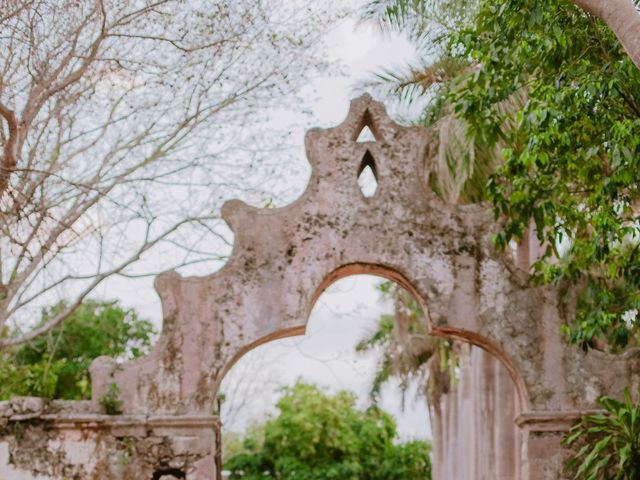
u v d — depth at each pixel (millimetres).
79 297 11758
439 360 25172
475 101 10656
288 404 33625
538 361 11047
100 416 10742
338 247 11258
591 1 8797
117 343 19625
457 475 26078
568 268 10961
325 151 11523
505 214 10977
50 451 10742
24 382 16578
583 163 10695
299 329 11109
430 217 11367
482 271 11250
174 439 10789
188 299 11117
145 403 10875
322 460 33156
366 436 33750
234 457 33469
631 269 10758
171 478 10695
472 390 22812
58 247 11164
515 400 17031
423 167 11539
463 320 11133
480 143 13961
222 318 11078
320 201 11375
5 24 11055
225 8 11859
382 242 11281
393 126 11617
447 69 15211
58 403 10883
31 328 13836
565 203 11078
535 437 10867
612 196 10617
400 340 23391
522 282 11234
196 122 12344
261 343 11227
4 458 10711
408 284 11266
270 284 11164
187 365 10969
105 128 12430
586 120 10211
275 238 11281
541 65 10609
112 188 11844
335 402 33750
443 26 14523
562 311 11172
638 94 10555
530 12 9969
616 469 10562
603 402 10594
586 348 10609
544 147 10211
